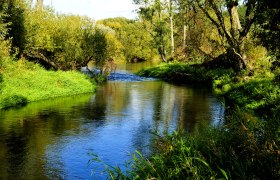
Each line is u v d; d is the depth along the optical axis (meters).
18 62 24.70
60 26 31.78
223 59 37.00
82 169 10.27
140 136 13.87
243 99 20.53
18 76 23.23
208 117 17.30
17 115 17.36
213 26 41.72
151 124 15.94
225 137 8.73
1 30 21.75
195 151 7.73
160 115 18.03
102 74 37.97
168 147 8.30
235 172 6.85
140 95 25.53
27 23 26.95
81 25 34.69
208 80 34.62
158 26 57.97
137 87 30.95
